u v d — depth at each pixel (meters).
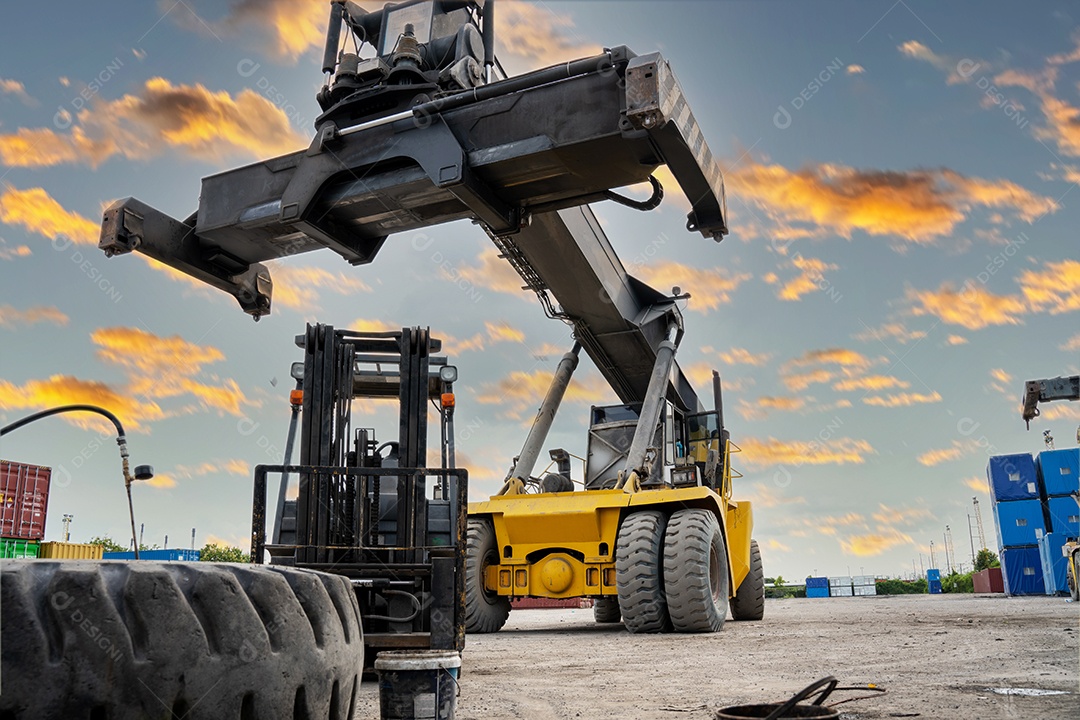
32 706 2.03
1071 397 15.92
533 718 3.60
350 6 7.11
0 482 21.73
